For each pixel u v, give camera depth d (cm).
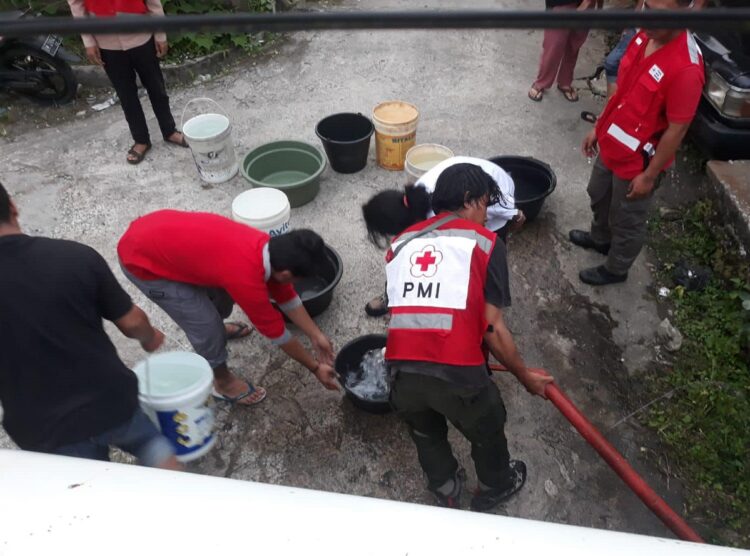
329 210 413
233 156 438
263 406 307
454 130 476
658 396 311
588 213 408
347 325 345
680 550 87
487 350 262
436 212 220
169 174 447
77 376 188
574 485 278
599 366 325
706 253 376
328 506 89
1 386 187
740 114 371
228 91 525
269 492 92
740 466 281
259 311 243
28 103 513
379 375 307
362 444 291
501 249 207
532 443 293
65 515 87
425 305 202
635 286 363
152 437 221
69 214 416
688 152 434
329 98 514
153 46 414
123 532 84
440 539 83
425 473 261
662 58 266
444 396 208
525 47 570
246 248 235
